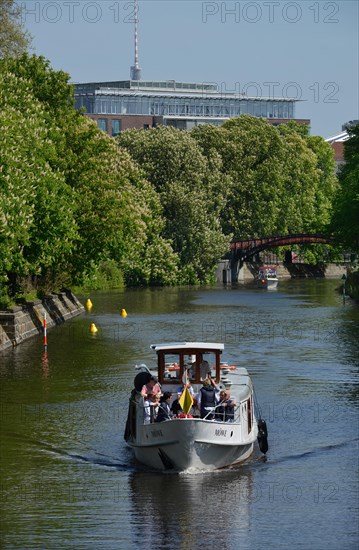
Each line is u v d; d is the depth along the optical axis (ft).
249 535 95.55
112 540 94.22
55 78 260.42
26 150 209.46
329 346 217.15
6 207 191.31
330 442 128.77
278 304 337.72
